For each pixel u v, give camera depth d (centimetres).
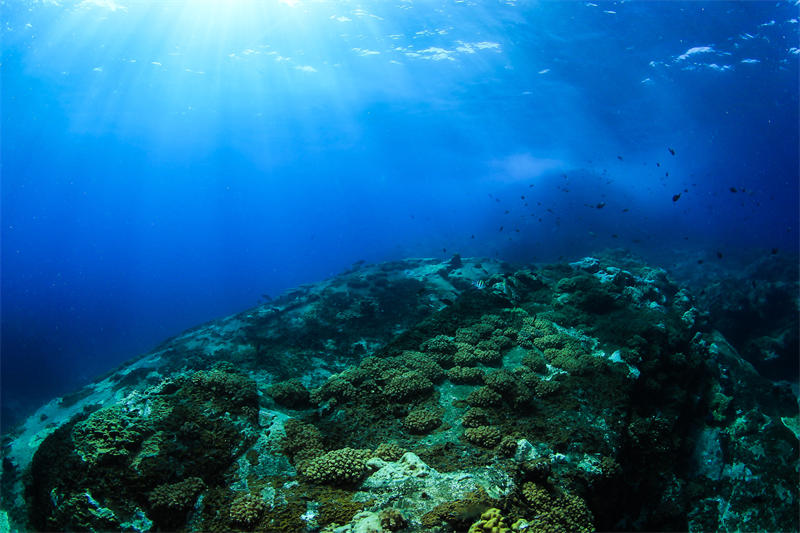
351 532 407
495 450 580
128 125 5931
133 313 6812
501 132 5616
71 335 5241
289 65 3638
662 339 967
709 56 3031
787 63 3130
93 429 521
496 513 423
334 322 1315
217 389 629
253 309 1533
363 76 3791
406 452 573
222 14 2906
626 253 2108
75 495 461
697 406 943
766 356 1609
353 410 684
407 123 5547
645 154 6325
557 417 688
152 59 3597
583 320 1019
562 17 2628
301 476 511
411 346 887
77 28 3053
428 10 2664
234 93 4484
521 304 1122
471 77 3672
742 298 1764
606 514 605
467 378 760
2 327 5884
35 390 3238
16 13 2805
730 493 803
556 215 5356
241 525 436
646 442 756
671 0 2375
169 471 496
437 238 6756
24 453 920
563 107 4306
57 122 5512
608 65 3234
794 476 824
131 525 445
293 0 2700
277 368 1089
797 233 4831
